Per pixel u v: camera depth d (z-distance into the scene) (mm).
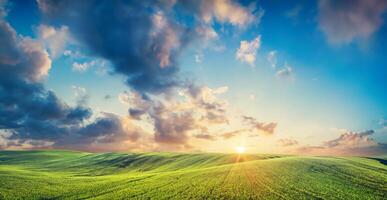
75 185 57688
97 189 52062
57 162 128000
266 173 60625
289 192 42562
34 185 57656
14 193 50219
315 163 74250
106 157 132125
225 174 61219
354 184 47656
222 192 44000
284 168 66875
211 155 118125
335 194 40875
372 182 48969
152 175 67312
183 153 128125
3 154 154500
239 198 40156
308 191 42969
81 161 127375
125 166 111125
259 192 43094
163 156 123625
